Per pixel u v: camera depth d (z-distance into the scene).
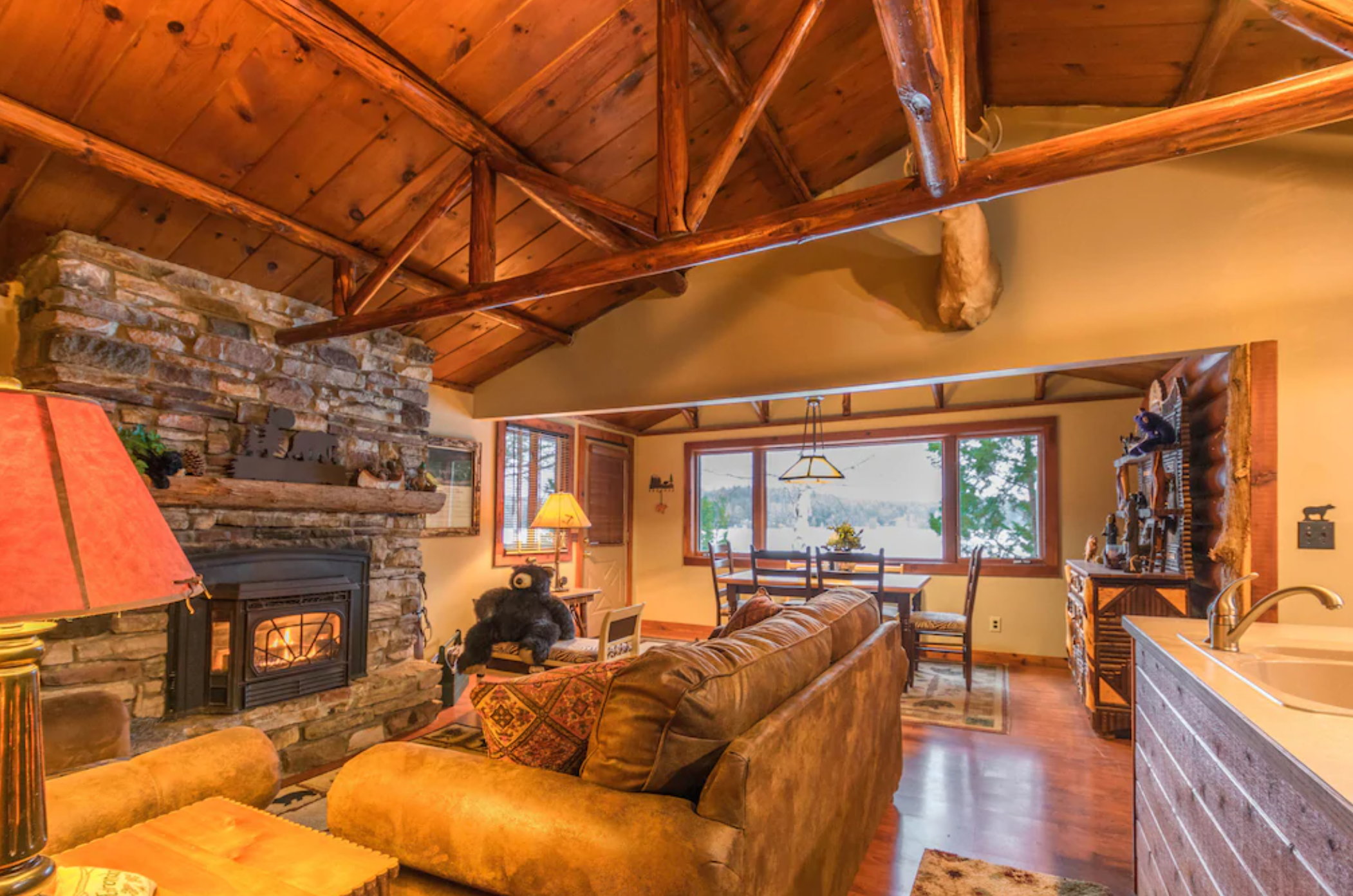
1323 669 1.77
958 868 2.43
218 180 2.97
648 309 4.75
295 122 2.84
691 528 7.43
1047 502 5.84
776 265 4.27
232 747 1.81
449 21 2.60
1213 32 2.88
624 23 2.84
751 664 1.67
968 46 2.98
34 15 2.21
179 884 1.14
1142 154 1.96
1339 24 1.73
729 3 2.91
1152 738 2.06
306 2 2.34
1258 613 1.83
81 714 2.42
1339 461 2.88
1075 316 3.41
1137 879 2.22
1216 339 3.11
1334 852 0.97
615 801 1.45
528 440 6.21
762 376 4.28
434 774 1.62
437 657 4.70
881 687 2.66
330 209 3.34
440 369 5.12
